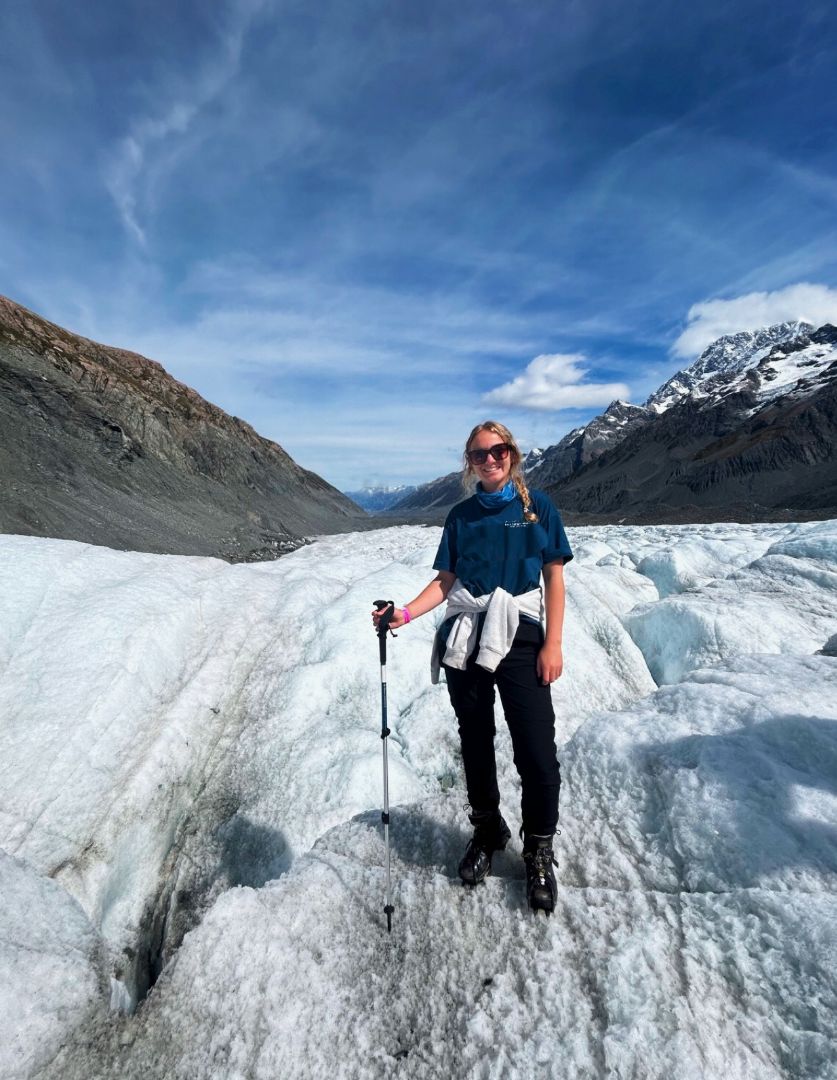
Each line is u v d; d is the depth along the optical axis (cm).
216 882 522
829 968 181
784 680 359
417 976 227
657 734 326
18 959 243
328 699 684
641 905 229
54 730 532
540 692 236
